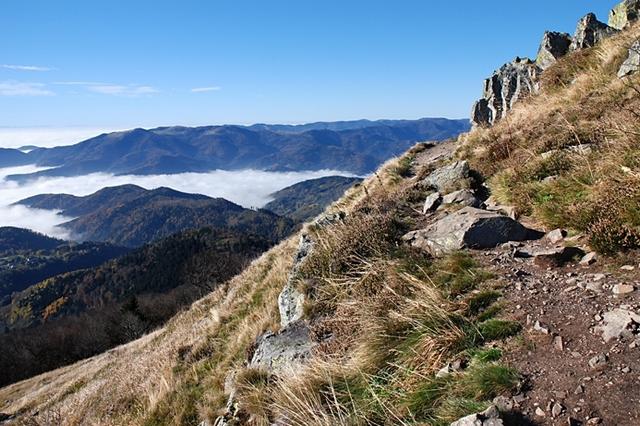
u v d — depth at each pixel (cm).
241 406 640
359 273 709
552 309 450
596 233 537
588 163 739
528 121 1328
